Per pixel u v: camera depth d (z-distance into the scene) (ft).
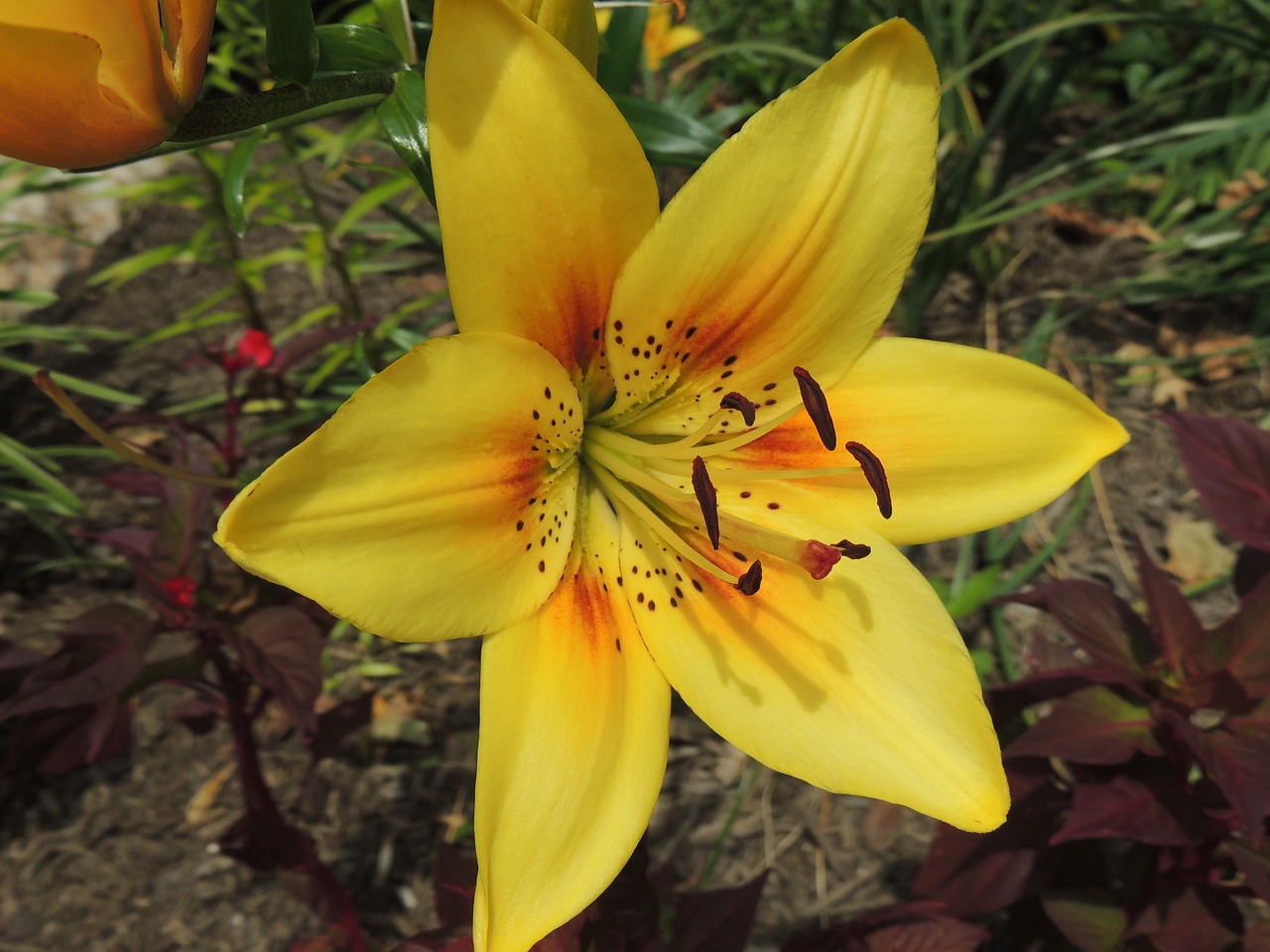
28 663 1.01
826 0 2.31
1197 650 0.87
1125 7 1.68
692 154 0.79
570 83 0.52
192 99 0.51
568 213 0.55
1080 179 2.03
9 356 1.73
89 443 1.64
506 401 0.57
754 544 0.62
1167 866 0.96
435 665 1.46
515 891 0.54
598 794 0.58
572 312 0.59
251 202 1.44
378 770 1.35
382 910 1.23
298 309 1.83
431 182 0.61
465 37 0.50
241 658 0.90
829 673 0.62
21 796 1.30
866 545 0.62
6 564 1.49
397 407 0.51
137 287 1.85
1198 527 1.54
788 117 0.57
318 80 0.59
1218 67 2.10
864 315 0.63
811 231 0.60
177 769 1.34
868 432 0.65
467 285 0.54
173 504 0.96
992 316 1.84
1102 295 1.78
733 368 0.65
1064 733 0.85
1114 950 0.95
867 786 0.59
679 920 0.93
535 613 0.61
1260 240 1.84
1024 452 0.63
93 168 0.50
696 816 1.31
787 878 1.25
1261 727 0.83
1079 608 0.91
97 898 1.22
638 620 0.65
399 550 0.53
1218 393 1.71
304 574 0.49
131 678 0.89
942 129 1.88
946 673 0.61
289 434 1.64
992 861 0.96
